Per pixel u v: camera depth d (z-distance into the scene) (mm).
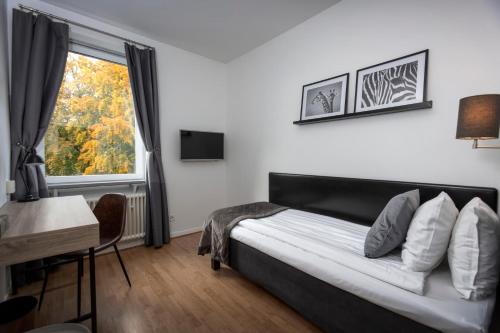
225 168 3941
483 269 1048
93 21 2623
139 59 2885
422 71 1796
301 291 1566
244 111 3553
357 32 2213
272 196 3020
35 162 2139
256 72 3334
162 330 1559
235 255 2104
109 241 1947
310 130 2658
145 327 1583
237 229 2102
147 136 2928
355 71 2238
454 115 1671
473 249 1058
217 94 3789
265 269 1822
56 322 1618
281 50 2961
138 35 2963
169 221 3270
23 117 2168
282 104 2975
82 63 2650
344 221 2174
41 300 1770
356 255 1432
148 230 2949
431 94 1771
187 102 3441
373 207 2049
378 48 2072
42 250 1118
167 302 1852
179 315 1704
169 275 2271
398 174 1968
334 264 1415
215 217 2371
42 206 1694
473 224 1070
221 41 3145
